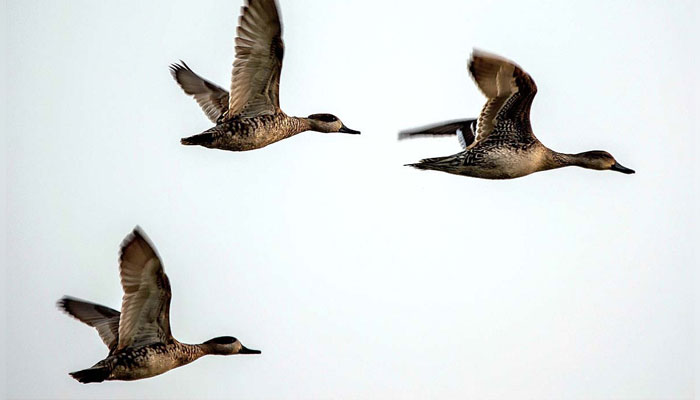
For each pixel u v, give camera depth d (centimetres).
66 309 1590
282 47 1485
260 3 1445
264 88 1543
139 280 1410
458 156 1489
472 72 1430
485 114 1470
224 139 1550
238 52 1489
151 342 1473
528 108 1464
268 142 1596
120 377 1461
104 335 1576
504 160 1482
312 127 1694
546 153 1528
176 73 1812
